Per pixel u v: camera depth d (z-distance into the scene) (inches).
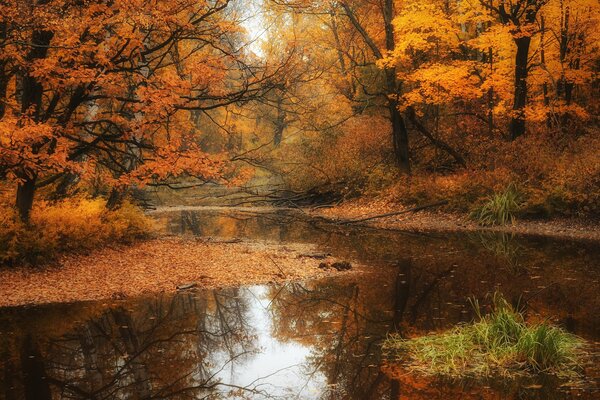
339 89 1294.3
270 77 584.1
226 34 596.4
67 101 637.9
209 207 1342.3
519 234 760.3
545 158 879.1
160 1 517.7
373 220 974.4
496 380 271.7
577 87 1098.1
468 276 513.0
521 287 462.3
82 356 316.8
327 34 1269.7
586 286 461.1
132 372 294.2
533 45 1030.4
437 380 272.8
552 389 258.2
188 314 405.7
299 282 512.7
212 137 1669.5
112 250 625.9
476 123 1128.8
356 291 472.1
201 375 288.8
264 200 1337.4
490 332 313.3
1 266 500.7
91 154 604.7
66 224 562.6
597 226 765.3
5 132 405.1
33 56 507.8
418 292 459.5
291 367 298.5
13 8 435.2
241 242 760.3
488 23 1096.8
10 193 571.2
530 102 1085.1
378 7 1167.6
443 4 1074.7
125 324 380.2
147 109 490.6
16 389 267.1
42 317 392.8
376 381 273.7
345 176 1213.1
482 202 892.6
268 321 389.1
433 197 982.4
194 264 578.2
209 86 549.3
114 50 516.4
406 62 1055.6
